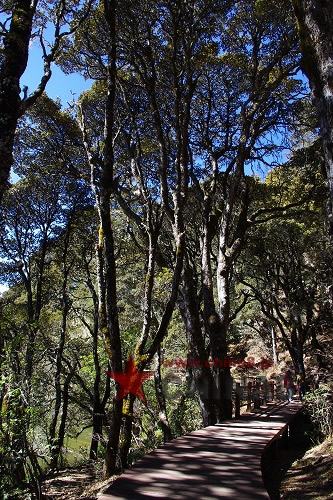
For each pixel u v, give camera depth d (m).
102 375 16.94
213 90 14.69
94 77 12.62
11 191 15.79
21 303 17.94
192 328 10.73
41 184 16.20
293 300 20.52
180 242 9.04
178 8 10.21
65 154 15.02
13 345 7.73
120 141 13.05
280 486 6.70
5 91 4.95
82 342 19.38
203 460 6.07
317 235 17.56
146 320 8.29
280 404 15.14
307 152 14.42
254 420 10.60
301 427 11.89
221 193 16.53
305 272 20.44
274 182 18.17
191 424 13.30
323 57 4.98
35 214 16.50
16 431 6.72
